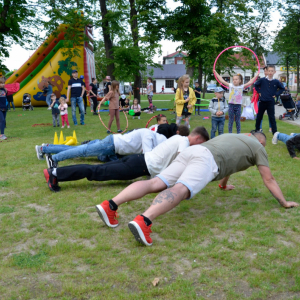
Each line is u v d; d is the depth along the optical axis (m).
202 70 19.28
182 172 3.40
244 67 19.20
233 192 4.43
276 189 3.72
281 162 5.92
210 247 2.88
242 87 8.09
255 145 3.65
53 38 22.36
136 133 5.17
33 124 12.48
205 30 17.17
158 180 3.37
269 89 8.61
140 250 2.87
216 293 2.29
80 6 21.00
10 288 2.35
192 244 2.93
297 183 4.71
